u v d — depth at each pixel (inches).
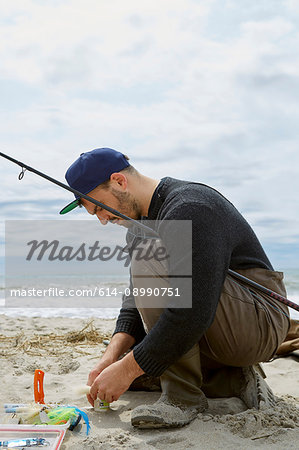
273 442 63.5
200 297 66.4
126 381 69.6
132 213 77.4
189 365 73.4
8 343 142.5
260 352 75.5
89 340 147.2
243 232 76.5
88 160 75.8
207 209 69.3
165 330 66.4
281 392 90.7
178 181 76.6
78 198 77.9
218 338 73.9
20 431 66.3
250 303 74.1
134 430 68.8
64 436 66.6
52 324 183.9
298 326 117.4
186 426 69.2
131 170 77.1
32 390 92.9
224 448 62.0
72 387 94.8
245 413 70.9
